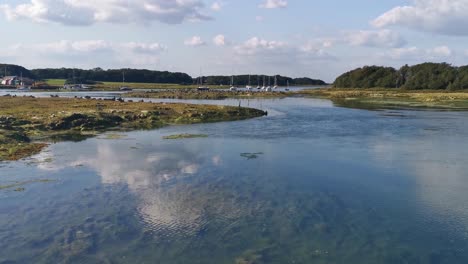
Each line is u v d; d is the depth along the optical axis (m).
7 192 22.67
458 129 49.41
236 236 17.12
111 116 53.91
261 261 15.05
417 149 35.84
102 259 15.13
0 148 34.41
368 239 16.91
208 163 30.02
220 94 139.75
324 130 48.84
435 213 19.92
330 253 15.69
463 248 16.17
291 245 16.31
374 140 40.94
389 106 91.56
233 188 23.72
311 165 29.56
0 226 17.98
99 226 18.05
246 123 56.38
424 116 66.69
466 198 22.19
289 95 148.12
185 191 23.09
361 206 20.80
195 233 17.42
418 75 177.00
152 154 33.34
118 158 31.73
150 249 15.95
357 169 28.38
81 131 46.81
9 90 181.25
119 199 21.66
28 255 15.40
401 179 25.86
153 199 21.70
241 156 32.59
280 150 35.25
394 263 14.97
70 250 15.80
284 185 24.39
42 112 56.19
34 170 27.62
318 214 19.61
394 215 19.59
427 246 16.33
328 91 176.00
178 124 54.88
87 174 26.64
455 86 156.50
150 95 129.88
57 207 20.38
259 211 19.97
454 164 29.91
